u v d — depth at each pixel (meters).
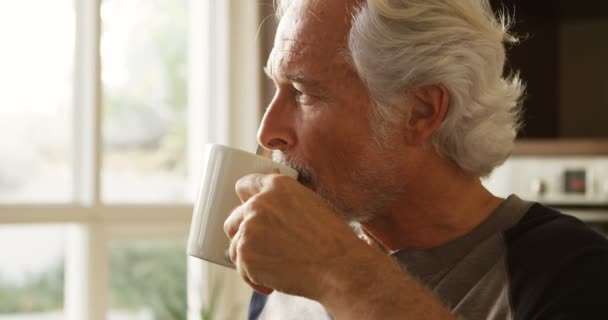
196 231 1.16
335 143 1.19
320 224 1.05
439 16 1.19
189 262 3.36
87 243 3.05
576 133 3.13
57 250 3.02
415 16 1.18
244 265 1.05
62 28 3.08
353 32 1.17
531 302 1.11
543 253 1.14
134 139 3.30
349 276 1.02
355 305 1.01
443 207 1.23
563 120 3.15
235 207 1.13
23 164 3.00
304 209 1.05
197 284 3.35
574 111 3.13
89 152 3.08
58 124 3.08
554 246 1.14
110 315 3.16
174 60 3.43
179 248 3.33
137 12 3.32
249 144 3.35
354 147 1.19
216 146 1.15
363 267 1.03
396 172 1.20
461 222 1.23
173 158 3.41
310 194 1.07
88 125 3.09
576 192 2.63
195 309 3.34
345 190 1.20
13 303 2.93
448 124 1.20
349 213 1.22
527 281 1.13
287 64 1.18
